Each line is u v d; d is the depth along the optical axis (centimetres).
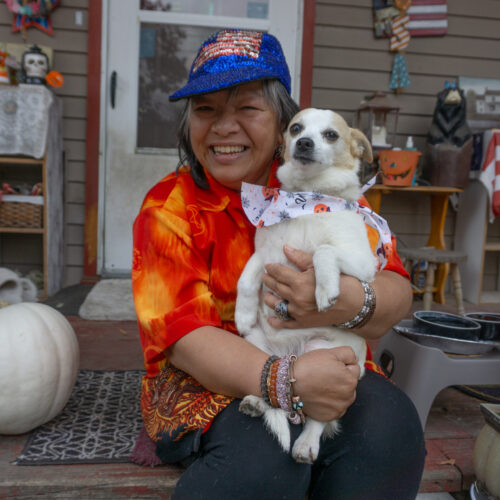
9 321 159
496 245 405
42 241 395
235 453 111
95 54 378
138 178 394
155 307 128
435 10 407
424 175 401
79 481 136
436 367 177
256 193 139
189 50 390
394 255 154
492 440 148
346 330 135
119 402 187
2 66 341
